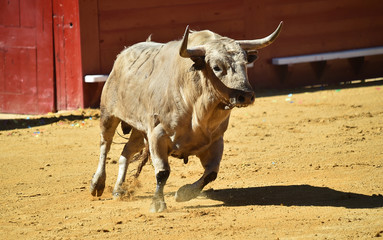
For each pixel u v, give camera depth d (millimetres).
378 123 31141
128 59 20078
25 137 31562
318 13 45625
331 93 41312
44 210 19078
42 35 40250
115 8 40094
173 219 17172
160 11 41500
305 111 35312
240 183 21391
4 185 22516
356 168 22594
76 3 38875
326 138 28375
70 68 39656
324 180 21172
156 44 20578
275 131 30531
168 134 17875
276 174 22453
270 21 44469
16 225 17453
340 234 15180
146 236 15727
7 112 42156
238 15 43625
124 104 19891
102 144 21375
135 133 21078
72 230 16703
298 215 17094
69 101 40000
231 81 16109
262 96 41562
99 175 20688
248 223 16500
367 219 16328
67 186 22203
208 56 16469
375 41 47531
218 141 18453
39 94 40812
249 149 26953
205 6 42719
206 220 16938
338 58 45250
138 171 20438
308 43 45625
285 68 44688
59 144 29625
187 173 23375
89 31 39344
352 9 46594
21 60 41188
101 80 38750
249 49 17562
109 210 18734
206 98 16859
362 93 40562
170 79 17719
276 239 14969
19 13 40875
